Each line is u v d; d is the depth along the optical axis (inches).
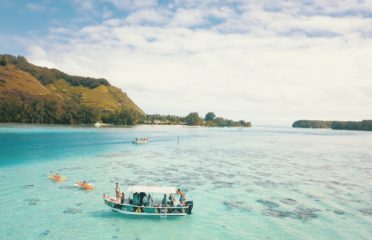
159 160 2677.2
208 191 1622.8
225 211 1305.4
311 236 1068.5
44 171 1982.0
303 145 5019.7
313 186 1819.6
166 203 1219.9
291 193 1633.9
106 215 1203.2
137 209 1191.6
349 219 1245.1
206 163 2586.1
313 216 1270.9
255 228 1127.0
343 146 5009.8
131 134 6092.5
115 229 1073.5
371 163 2930.6
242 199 1491.1
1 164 2176.4
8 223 1092.5
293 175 2159.2
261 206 1387.8
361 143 5807.1
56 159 2479.1
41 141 3799.2
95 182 1738.4
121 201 1220.5
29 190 1518.2
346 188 1788.9
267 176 2084.2
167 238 1017.5
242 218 1227.2
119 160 2583.7
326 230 1123.9
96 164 2335.1
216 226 1135.6
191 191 1611.7
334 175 2214.6
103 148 3408.0
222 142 5083.7
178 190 1283.2
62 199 1389.0
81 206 1300.4
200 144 4515.3
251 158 3038.9
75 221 1131.3
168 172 2111.2
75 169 2100.1
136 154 3026.6
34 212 1208.8
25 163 2240.4
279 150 4001.0
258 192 1635.1
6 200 1347.2
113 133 6097.4
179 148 3801.7
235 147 4215.1
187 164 2497.5
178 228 1105.4
